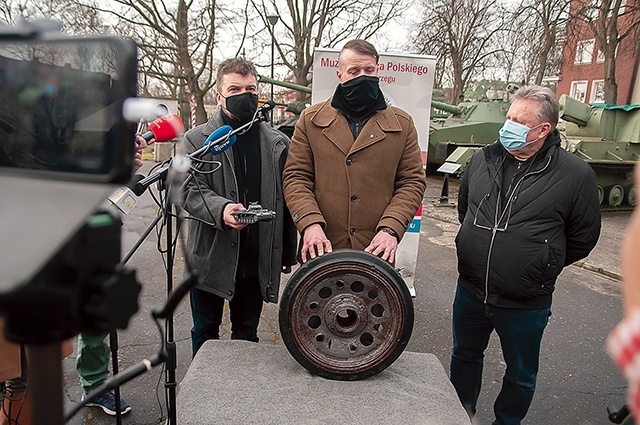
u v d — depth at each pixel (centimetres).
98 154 52
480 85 1500
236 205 188
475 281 209
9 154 55
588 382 303
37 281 50
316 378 163
